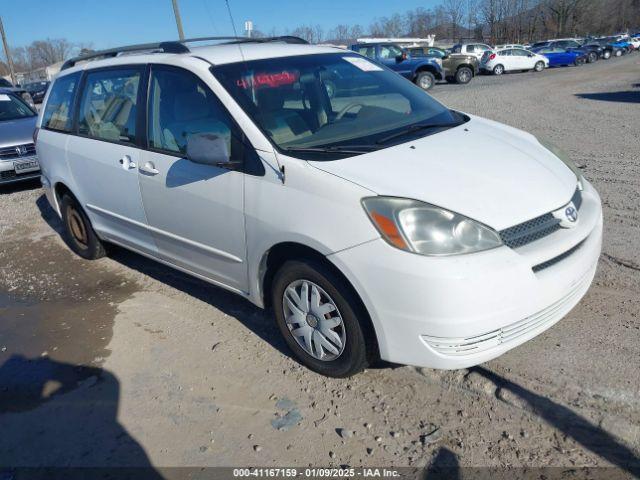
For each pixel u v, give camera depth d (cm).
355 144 315
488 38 7875
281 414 292
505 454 255
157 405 308
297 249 297
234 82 339
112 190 422
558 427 266
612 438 257
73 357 363
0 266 538
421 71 2277
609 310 350
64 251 559
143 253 433
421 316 254
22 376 348
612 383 284
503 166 301
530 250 263
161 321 397
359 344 287
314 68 376
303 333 313
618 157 729
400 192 264
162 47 397
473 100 1571
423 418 281
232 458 267
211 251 351
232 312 400
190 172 345
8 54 4203
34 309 438
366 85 391
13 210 734
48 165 507
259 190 305
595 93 1547
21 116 939
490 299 250
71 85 486
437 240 253
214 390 316
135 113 394
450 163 295
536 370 299
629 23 8575
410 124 355
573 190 306
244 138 316
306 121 335
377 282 260
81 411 310
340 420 284
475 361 261
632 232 469
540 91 1727
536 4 7575
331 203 274
